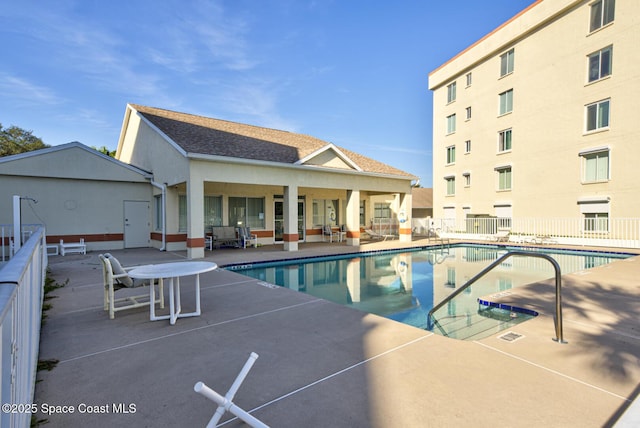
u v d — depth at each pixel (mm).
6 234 12062
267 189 16734
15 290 1618
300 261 12164
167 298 6188
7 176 12188
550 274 10406
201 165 11508
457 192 24516
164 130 13258
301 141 17875
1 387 1265
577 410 2596
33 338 3090
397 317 6191
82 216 13547
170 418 2568
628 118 14977
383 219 22375
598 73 16219
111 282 5016
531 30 19000
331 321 4816
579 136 16906
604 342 3932
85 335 4336
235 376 3205
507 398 2771
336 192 19172
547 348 3779
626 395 2803
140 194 14797
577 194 16984
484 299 5953
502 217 20078
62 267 9625
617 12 15328
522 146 19734
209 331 4445
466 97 23609
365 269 11445
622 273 8258
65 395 2896
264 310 5371
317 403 2725
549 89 18266
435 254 15055
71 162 13219
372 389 2934
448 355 3625
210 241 13984
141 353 3762
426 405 2682
